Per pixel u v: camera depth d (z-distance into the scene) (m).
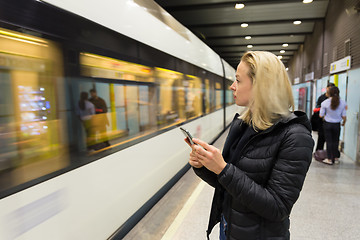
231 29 10.02
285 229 0.96
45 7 1.46
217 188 1.13
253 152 0.93
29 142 1.36
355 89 4.77
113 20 2.11
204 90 5.36
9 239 1.23
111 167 2.06
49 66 1.49
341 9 6.14
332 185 3.57
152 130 2.84
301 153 0.83
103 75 1.97
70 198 1.63
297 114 0.92
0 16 1.21
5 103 1.25
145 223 2.54
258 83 0.89
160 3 6.94
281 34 10.93
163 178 3.19
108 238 2.04
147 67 2.70
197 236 2.35
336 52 6.59
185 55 4.03
